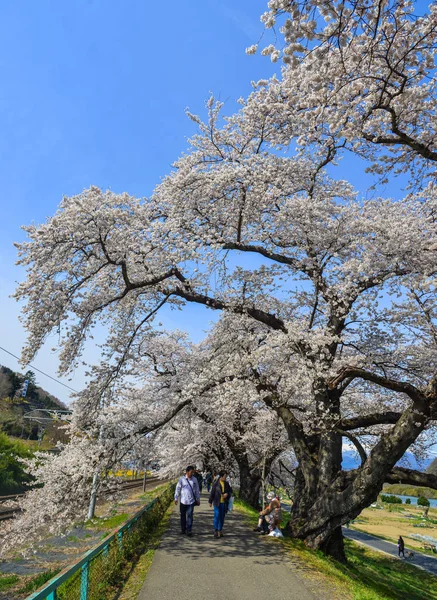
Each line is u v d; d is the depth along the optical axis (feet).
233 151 36.40
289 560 23.94
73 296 29.99
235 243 34.99
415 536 113.19
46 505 29.35
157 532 31.42
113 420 34.45
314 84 21.62
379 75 23.08
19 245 28.12
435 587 53.57
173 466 87.97
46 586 10.47
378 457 27.35
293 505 35.29
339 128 24.99
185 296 35.55
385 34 19.95
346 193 39.63
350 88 21.72
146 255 33.45
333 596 17.92
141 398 49.11
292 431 36.24
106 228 29.99
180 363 57.16
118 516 49.85
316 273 34.88
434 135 27.50
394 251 31.19
